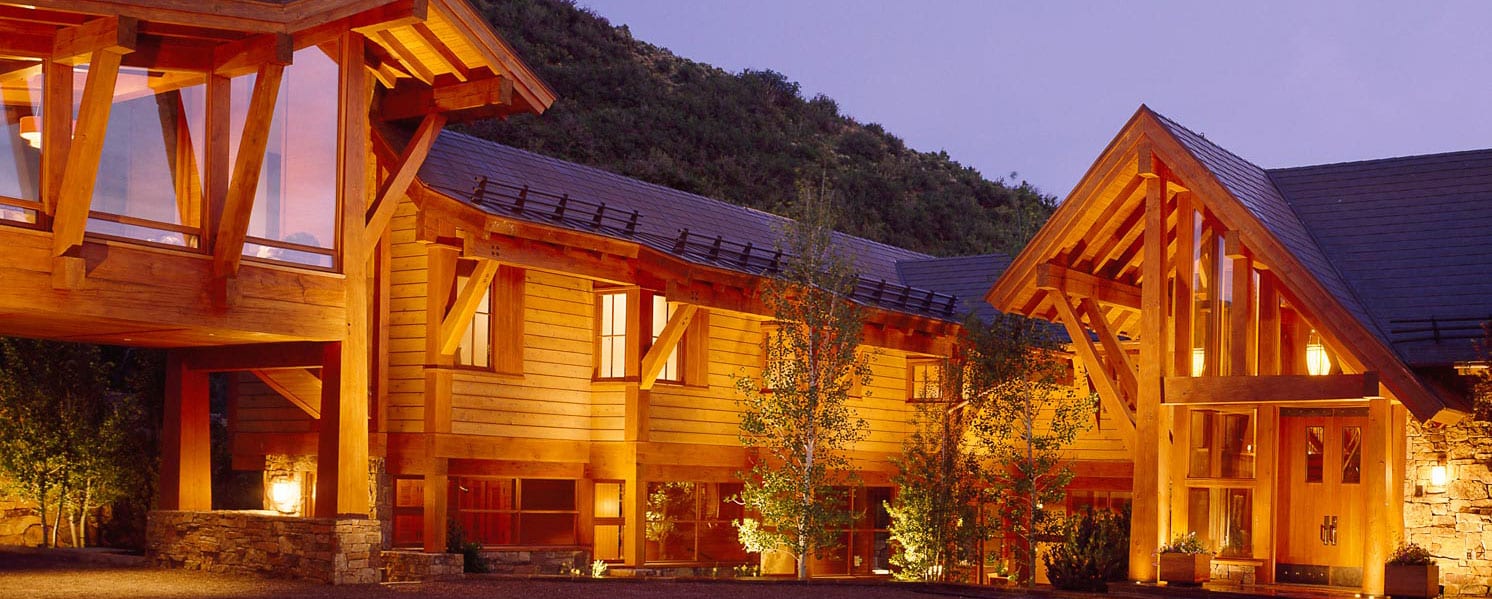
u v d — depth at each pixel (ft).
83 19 44.09
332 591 48.44
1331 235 70.13
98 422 71.15
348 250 52.70
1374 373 53.47
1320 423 63.46
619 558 72.08
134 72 47.91
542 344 68.90
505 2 187.73
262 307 49.80
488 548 65.16
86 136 43.14
